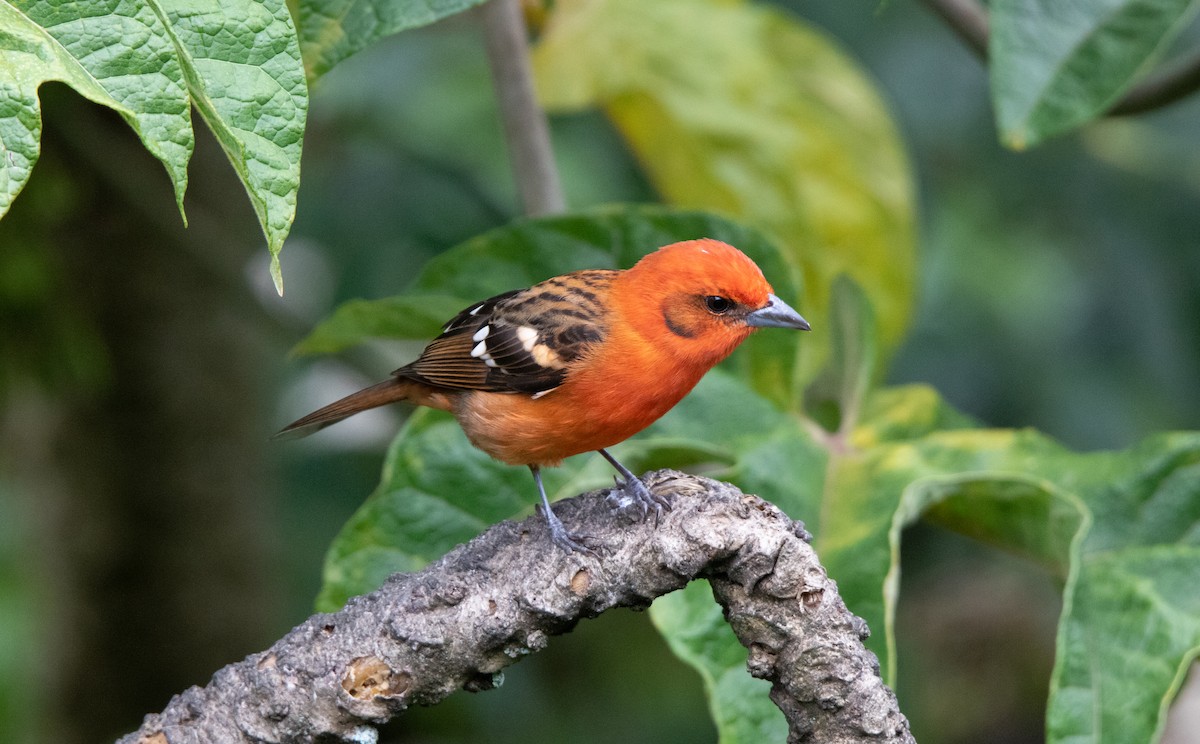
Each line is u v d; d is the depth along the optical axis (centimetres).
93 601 1347
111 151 1195
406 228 1341
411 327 885
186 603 1353
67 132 1127
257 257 1330
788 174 1192
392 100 1345
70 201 1193
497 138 1384
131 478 1323
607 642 1523
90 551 1334
